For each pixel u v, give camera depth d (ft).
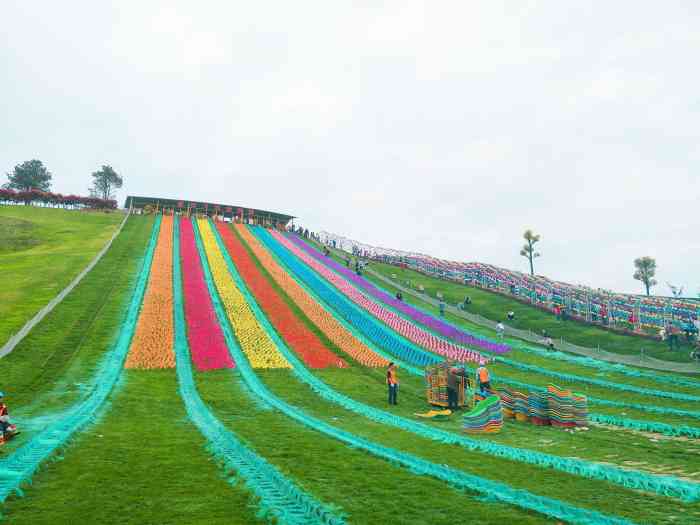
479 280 242.37
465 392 86.38
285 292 190.70
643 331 152.76
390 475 39.73
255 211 357.00
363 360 124.88
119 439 53.36
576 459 47.85
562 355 139.33
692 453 51.83
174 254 226.58
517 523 29.09
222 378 100.89
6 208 317.42
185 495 34.24
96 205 360.69
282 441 52.95
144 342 118.52
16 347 106.22
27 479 37.14
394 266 282.36
